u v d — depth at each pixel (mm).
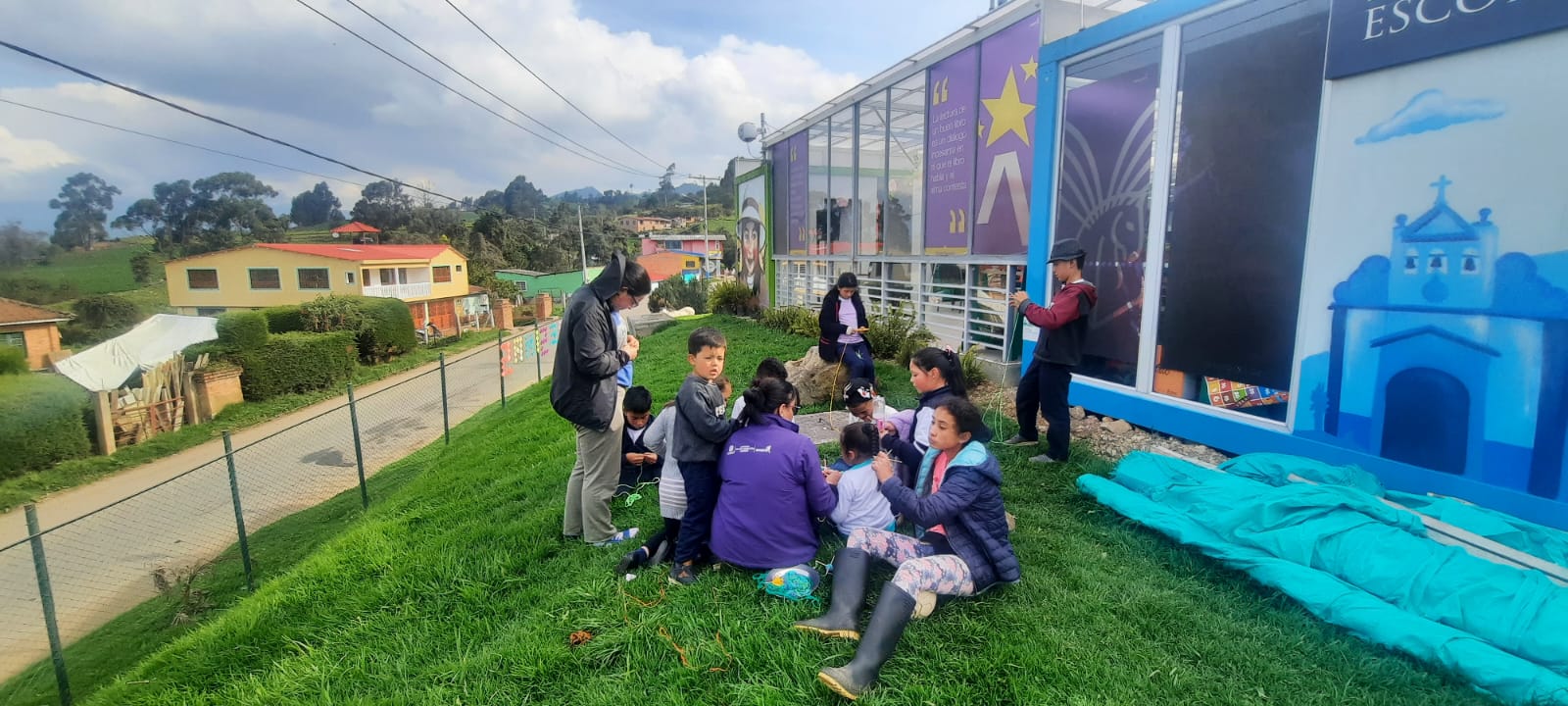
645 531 4258
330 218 88438
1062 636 2854
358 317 27984
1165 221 5477
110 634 6371
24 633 7074
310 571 4688
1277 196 4660
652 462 5090
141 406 16797
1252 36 4742
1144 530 3826
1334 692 2508
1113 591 3221
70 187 47375
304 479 12562
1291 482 3875
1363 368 4176
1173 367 5535
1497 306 3557
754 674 2736
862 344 6992
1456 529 3107
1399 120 3910
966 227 9492
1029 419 5355
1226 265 5027
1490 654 2408
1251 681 2600
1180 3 5176
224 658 3605
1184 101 5270
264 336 21375
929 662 2709
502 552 4184
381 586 4012
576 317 3729
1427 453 3898
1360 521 3113
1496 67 3486
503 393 15586
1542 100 3340
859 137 12727
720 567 3523
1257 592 3170
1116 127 5895
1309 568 3043
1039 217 6754
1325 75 4250
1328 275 4336
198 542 9547
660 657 2939
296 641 3645
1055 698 2492
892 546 3117
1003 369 8078
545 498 5320
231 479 6406
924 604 2832
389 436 15633
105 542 9812
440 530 5148
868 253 12648
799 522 3414
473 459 8227
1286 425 4676
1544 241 3371
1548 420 3402
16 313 24531
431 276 44000
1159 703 2467
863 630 2908
